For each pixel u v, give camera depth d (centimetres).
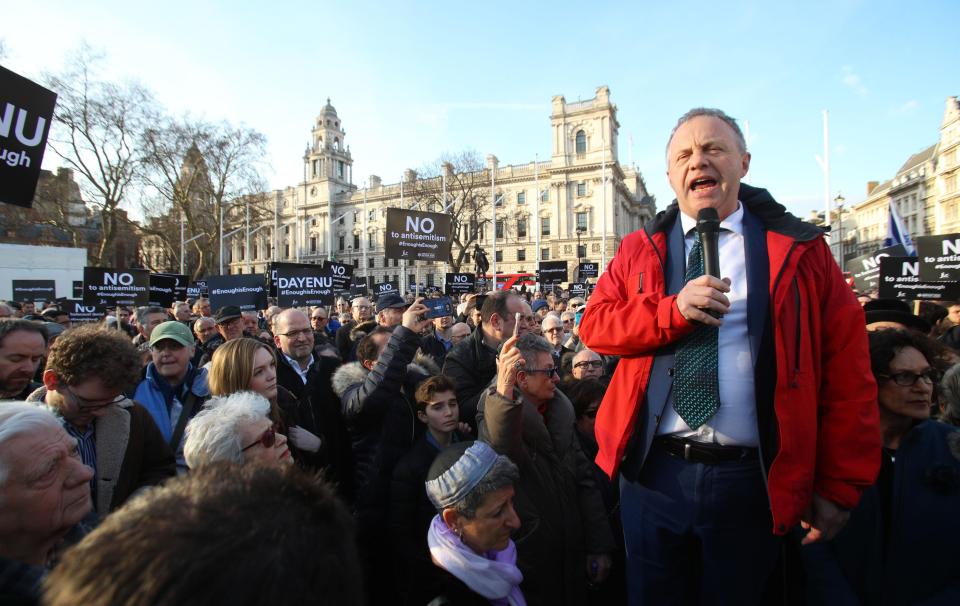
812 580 208
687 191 182
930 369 219
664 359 184
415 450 303
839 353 168
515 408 252
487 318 404
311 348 493
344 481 364
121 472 253
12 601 127
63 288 2220
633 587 196
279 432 300
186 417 346
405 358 338
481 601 205
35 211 3338
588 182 5841
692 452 175
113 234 3431
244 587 61
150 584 58
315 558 71
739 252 179
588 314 203
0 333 282
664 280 190
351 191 7688
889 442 228
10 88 337
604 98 5753
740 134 184
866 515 215
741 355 170
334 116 7706
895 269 661
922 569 207
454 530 215
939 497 208
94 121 3184
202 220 4331
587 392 357
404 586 276
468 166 4269
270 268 1310
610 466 193
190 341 374
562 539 269
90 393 241
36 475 154
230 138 3934
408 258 798
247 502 73
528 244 6109
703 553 178
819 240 176
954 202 4928
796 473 159
